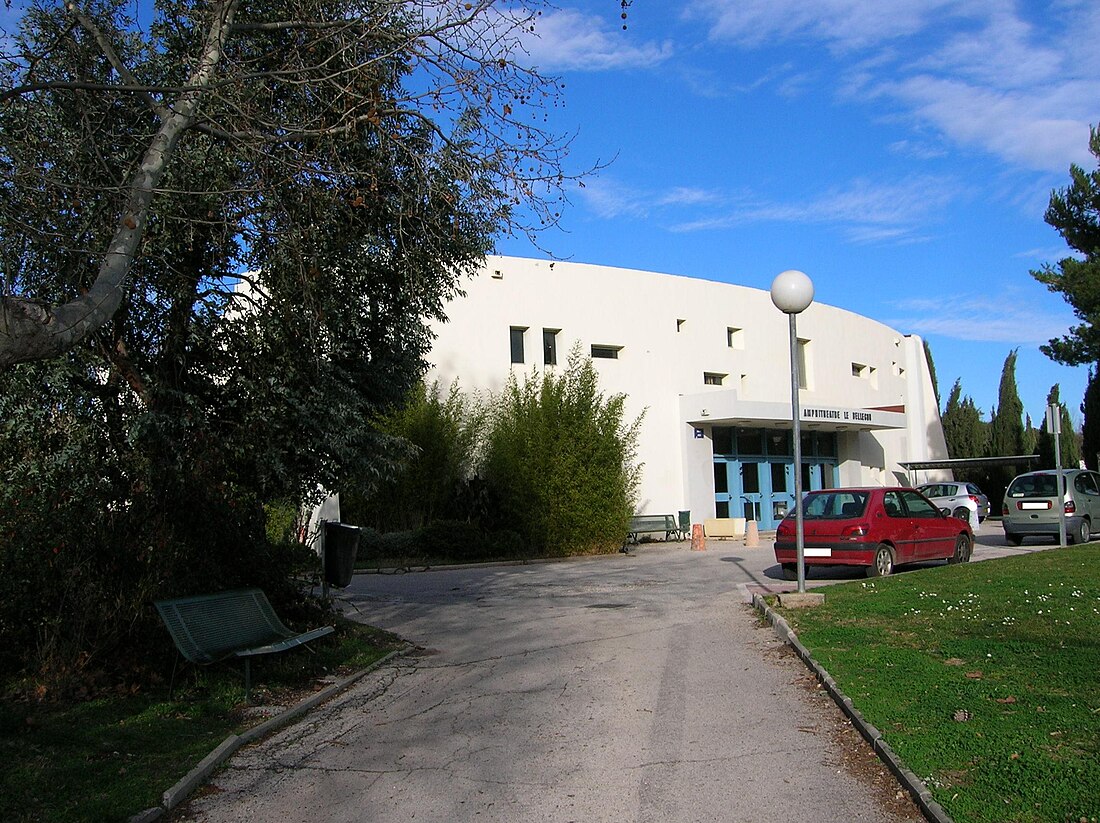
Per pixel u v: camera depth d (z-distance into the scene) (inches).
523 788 216.8
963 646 325.4
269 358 398.3
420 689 331.6
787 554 598.9
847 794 201.6
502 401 998.4
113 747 238.1
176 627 283.4
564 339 1111.6
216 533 347.3
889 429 1579.7
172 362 392.2
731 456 1284.4
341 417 401.1
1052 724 222.8
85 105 345.1
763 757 231.9
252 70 363.6
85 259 339.6
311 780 228.5
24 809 191.3
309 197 358.0
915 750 213.9
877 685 280.4
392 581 707.4
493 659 382.6
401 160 370.6
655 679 329.7
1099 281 919.0
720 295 1290.6
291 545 456.1
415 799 211.6
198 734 259.4
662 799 205.0
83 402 370.6
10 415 353.1
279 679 328.2
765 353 1353.3
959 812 175.0
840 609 433.1
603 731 264.1
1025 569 536.1
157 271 383.9
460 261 431.2
